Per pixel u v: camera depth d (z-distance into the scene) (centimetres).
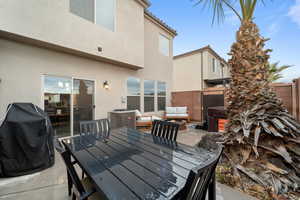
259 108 220
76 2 416
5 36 323
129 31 563
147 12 687
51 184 221
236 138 226
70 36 398
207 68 1124
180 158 155
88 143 207
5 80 337
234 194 191
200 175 88
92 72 502
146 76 730
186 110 786
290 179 186
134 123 547
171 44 882
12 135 233
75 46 408
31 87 372
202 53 1147
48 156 271
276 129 202
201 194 111
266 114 212
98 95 520
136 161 147
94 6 457
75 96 460
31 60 372
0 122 241
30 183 223
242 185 200
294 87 355
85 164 139
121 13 533
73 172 127
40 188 211
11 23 305
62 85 430
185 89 1255
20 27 316
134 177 116
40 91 387
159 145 199
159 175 119
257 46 227
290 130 198
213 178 149
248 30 233
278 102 223
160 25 790
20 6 316
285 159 185
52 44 369
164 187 102
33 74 376
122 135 256
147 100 741
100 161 146
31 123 246
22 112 256
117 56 520
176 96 873
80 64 470
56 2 370
